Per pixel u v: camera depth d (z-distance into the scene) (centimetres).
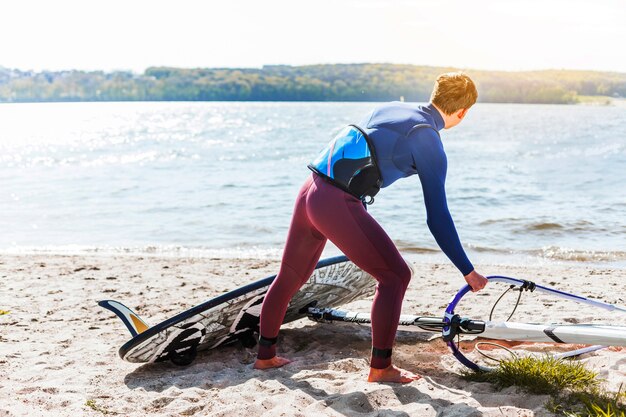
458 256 355
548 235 1141
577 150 3281
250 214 1405
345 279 490
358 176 358
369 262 363
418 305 623
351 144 360
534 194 1667
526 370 370
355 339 495
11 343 501
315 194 367
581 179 2002
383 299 364
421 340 491
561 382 360
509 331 375
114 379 416
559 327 365
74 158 3012
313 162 379
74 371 430
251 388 376
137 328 444
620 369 399
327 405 345
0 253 1000
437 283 739
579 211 1382
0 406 359
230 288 720
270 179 2080
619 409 325
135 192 1781
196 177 2153
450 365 423
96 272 816
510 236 1134
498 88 16625
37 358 461
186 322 424
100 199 1644
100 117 10038
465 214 1359
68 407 359
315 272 462
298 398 353
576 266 915
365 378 389
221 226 1262
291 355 459
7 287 719
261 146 3772
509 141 4097
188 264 880
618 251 1004
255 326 469
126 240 1134
